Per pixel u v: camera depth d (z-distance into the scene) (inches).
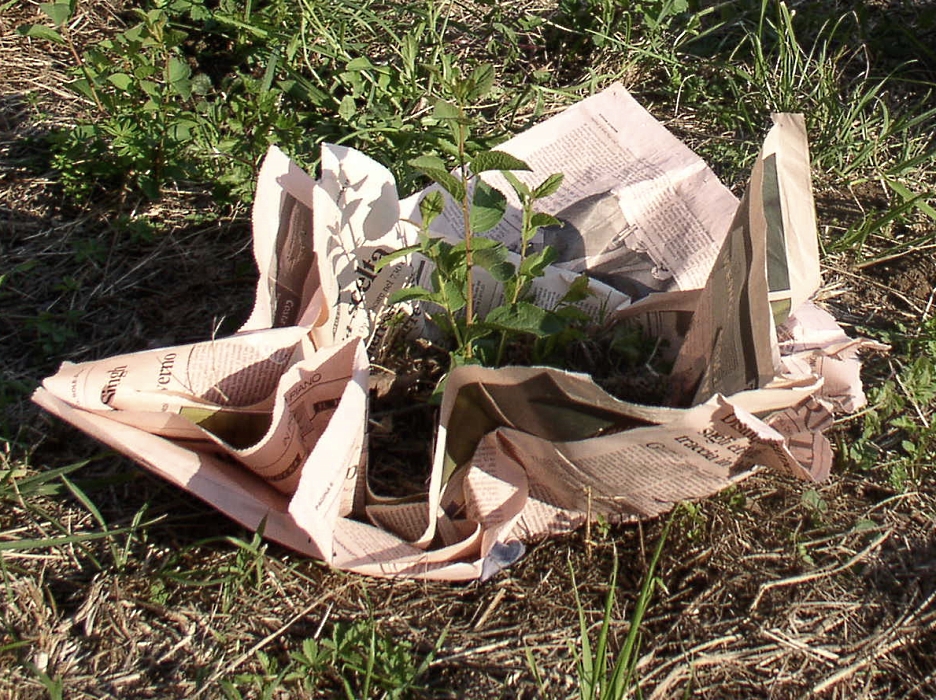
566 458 60.4
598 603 63.1
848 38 111.8
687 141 100.0
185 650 59.1
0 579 61.3
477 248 64.4
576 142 81.2
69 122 95.0
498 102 101.5
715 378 63.8
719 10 114.6
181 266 83.7
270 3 105.3
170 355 60.0
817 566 65.7
